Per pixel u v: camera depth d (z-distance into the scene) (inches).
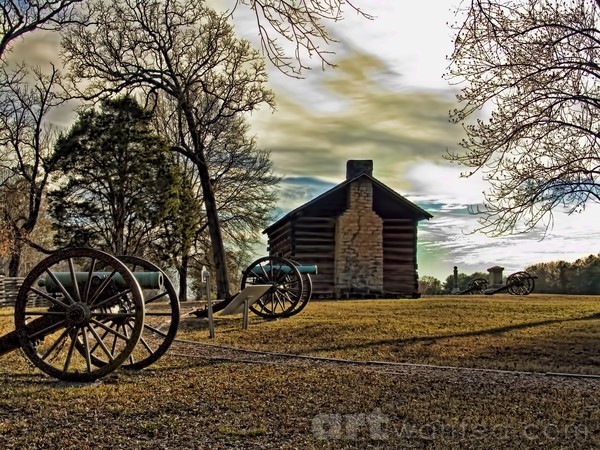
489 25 334.3
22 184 1302.9
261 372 353.4
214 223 1179.3
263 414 253.3
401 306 850.8
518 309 800.3
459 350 453.1
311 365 383.2
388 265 1189.7
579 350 456.1
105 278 340.2
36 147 1270.9
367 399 281.1
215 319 688.4
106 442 215.5
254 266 690.2
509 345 478.0
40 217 1583.4
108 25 1043.3
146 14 1040.8
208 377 335.3
